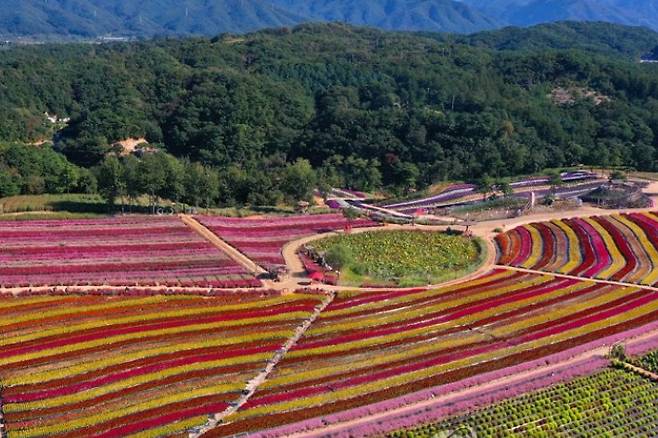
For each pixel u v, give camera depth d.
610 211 152.38
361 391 72.62
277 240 127.31
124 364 76.44
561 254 120.81
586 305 96.25
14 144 184.12
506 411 69.81
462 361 79.56
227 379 74.94
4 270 102.38
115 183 137.25
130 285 100.06
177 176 140.25
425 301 97.44
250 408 68.75
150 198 149.25
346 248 113.94
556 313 93.31
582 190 175.38
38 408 68.06
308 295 98.25
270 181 157.50
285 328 87.31
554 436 66.94
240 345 82.31
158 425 65.69
